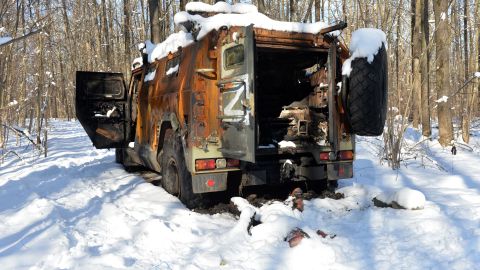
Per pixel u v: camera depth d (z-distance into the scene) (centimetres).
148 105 783
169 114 649
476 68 2078
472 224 468
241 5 641
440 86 1195
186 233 462
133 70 926
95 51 3028
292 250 401
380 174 810
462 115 1395
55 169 924
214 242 437
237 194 620
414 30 1532
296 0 1512
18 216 525
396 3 920
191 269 369
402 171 841
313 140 606
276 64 682
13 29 849
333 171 613
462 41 2788
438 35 1165
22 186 720
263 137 607
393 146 886
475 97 1716
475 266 358
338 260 385
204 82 553
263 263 377
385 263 374
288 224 450
